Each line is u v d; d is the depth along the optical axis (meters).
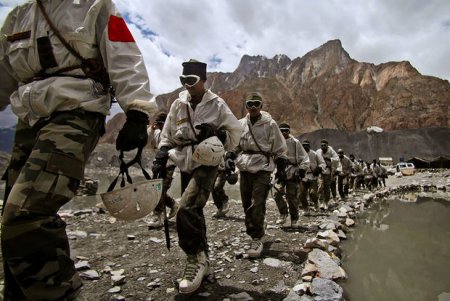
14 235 1.54
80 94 1.76
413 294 3.28
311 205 10.33
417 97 164.12
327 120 171.38
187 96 3.21
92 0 1.85
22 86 1.82
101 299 2.68
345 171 13.36
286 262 3.74
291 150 6.28
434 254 4.73
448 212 9.80
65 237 1.71
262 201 4.05
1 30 2.04
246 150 4.34
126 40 1.89
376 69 199.88
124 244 4.40
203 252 2.92
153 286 2.96
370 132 119.25
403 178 33.31
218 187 6.74
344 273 3.48
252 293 2.89
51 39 1.79
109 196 1.83
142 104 1.76
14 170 1.95
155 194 1.98
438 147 108.62
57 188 1.61
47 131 1.68
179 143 3.19
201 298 2.75
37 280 1.58
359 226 7.09
